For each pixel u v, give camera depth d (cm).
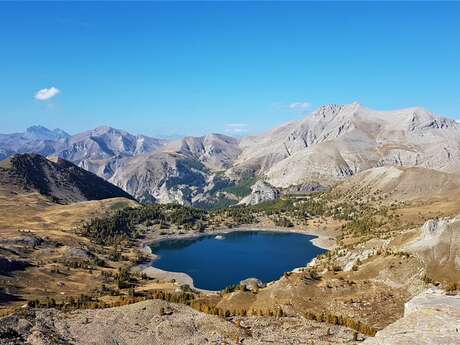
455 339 6962
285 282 17275
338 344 9850
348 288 16600
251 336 10388
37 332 9775
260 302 16475
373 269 18162
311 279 17725
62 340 9719
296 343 9925
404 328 7656
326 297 16088
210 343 9875
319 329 11031
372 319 14200
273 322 11600
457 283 16475
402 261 18112
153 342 9969
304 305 15488
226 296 18025
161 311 11731
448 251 18300
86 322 10862
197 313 11844
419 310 8244
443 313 7950
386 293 16112
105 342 9862
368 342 7656
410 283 16762
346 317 14188
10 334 9638
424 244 19162
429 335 7188
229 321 11450
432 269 17525
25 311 11188
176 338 10162
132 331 10488
